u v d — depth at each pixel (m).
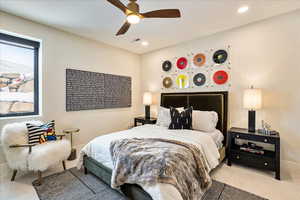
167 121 3.12
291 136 2.46
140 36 3.37
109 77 3.93
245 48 2.88
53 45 2.96
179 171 1.46
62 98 3.09
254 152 2.48
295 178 2.23
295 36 2.42
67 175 2.30
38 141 2.32
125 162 1.63
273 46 2.60
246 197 1.80
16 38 2.61
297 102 2.41
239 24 2.83
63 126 3.11
